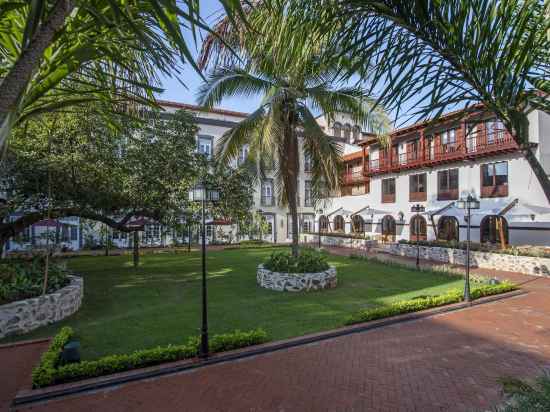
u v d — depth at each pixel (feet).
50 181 27.84
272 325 22.70
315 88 30.32
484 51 6.05
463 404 13.51
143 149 35.06
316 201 36.81
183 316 24.72
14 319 21.12
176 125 38.06
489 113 7.41
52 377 14.57
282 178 35.68
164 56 7.00
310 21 6.69
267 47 8.30
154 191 35.24
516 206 48.19
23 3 5.91
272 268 35.17
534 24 5.73
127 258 57.62
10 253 47.88
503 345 19.52
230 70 30.30
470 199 28.19
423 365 17.01
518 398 8.26
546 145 47.98
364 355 18.21
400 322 23.70
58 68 7.06
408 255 59.00
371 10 6.53
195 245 78.59
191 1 5.25
